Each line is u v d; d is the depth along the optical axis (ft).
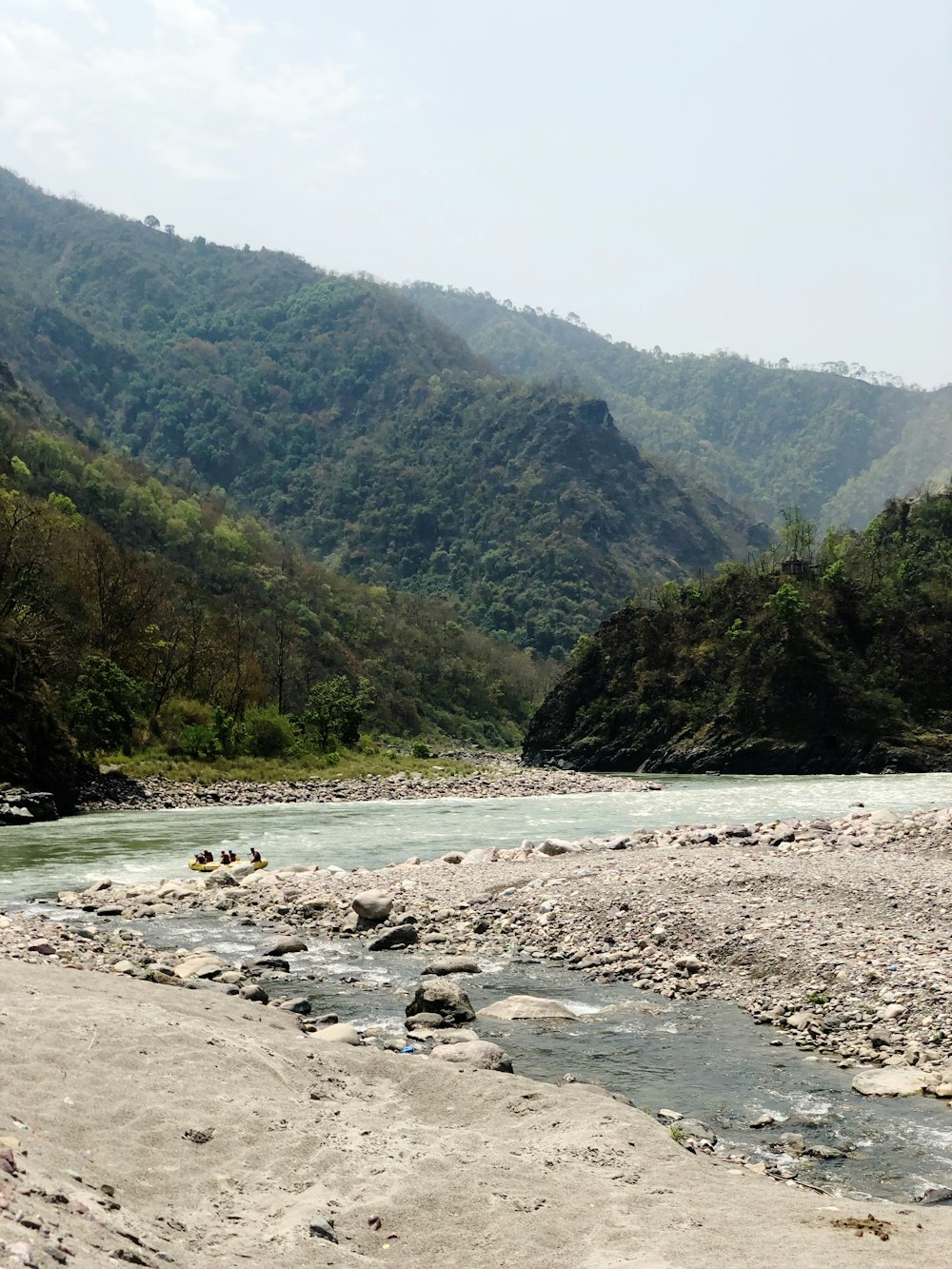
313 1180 29.19
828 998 54.03
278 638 475.72
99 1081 33.35
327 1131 32.50
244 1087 34.99
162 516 527.40
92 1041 36.47
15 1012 38.45
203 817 165.58
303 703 442.91
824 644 330.75
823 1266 24.49
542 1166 30.78
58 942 63.57
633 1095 41.70
